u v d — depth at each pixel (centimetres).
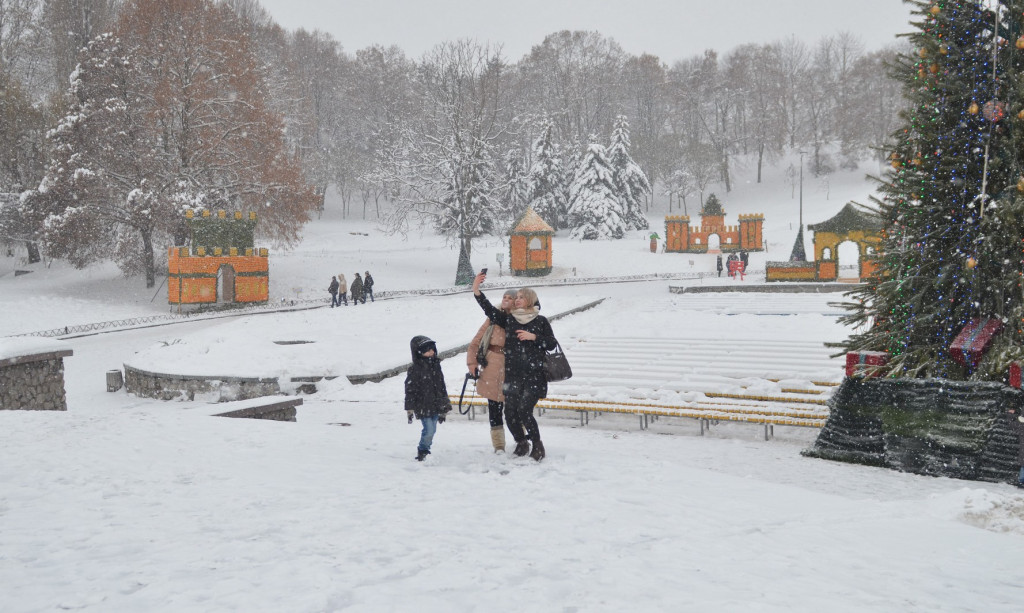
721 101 12481
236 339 2341
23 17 6262
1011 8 934
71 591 351
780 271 4022
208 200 4259
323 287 4597
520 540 452
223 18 4834
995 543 475
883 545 462
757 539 465
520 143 8450
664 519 520
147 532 470
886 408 987
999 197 959
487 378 798
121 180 4225
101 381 2225
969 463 905
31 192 4331
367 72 11469
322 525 486
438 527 484
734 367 1561
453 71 5412
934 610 328
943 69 990
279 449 834
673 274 5162
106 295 4172
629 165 8238
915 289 1017
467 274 4747
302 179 4781
